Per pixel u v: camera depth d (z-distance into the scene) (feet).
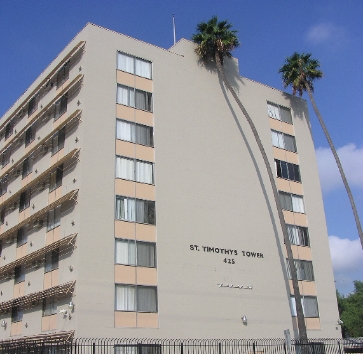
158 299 100.12
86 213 96.73
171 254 105.50
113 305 93.61
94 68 109.19
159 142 113.50
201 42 129.49
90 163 101.04
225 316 108.99
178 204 111.04
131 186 105.19
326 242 137.90
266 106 140.56
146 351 95.04
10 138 144.66
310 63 144.56
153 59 120.47
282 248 126.41
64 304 94.07
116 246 98.27
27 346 89.61
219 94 129.90
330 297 131.75
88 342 88.07
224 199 119.85
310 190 140.87
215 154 122.62
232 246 116.57
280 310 119.14
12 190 134.41
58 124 114.62
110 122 107.14
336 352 124.77
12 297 118.11
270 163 134.31
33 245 112.88
